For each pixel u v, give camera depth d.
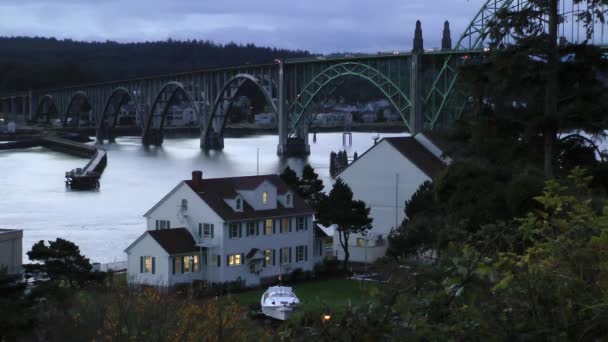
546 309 11.08
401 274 12.44
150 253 66.69
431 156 83.25
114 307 29.45
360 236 80.69
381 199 82.88
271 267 71.38
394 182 82.00
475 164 46.56
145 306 29.41
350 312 12.22
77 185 162.88
